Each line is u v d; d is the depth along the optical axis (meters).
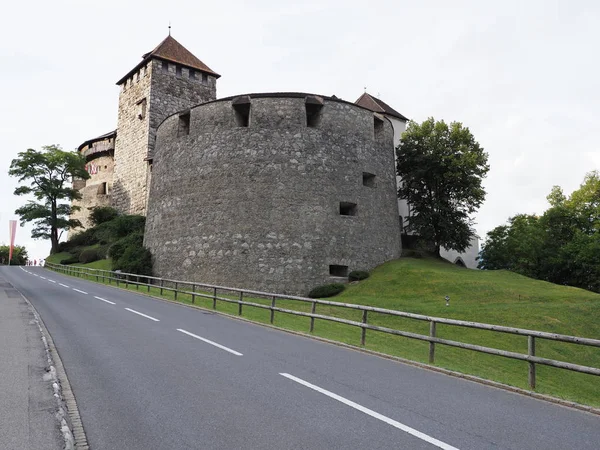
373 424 5.59
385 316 21.28
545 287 25.86
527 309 21.12
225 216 29.33
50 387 6.59
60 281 32.41
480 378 8.34
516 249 46.19
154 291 26.19
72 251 55.25
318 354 10.04
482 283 25.52
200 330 12.77
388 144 34.31
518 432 5.52
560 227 45.06
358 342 13.06
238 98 31.05
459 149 38.34
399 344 16.17
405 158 39.59
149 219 34.75
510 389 7.69
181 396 6.54
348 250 29.48
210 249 29.36
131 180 52.34
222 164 30.22
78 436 5.04
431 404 6.57
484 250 51.88
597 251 38.88
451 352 16.08
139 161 51.03
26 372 7.38
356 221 30.23
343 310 22.73
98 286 28.38
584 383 15.02
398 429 5.44
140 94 52.22
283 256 28.12
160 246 32.34
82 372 7.75
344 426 5.49
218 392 6.77
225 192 29.69
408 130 40.84
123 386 6.98
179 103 51.56
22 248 97.19
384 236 31.88
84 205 64.12
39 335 10.61
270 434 5.18
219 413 5.86
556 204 46.62
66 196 60.28
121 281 29.61
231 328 13.55
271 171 29.25
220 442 4.93
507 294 23.77
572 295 23.69
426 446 4.94
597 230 40.91
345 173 30.52
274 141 29.69
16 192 59.16
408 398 6.83
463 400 6.88
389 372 8.62
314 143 29.94
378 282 27.38
